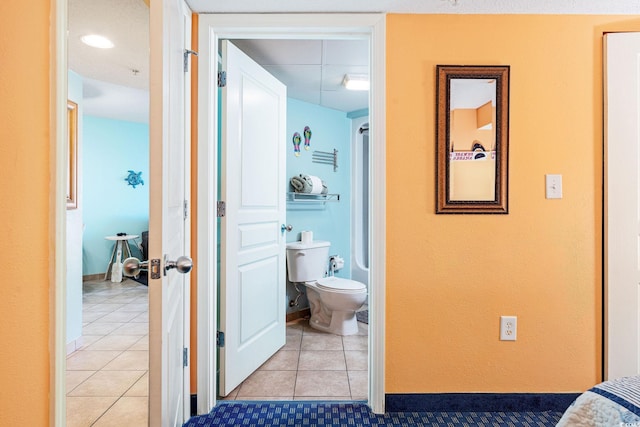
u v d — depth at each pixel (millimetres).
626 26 1710
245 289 2057
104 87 3393
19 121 761
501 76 1712
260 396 1909
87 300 3732
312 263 3014
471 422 1677
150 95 1003
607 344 1721
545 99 1726
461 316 1751
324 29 1738
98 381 2051
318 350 2514
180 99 1410
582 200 1733
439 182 1725
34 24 803
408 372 1756
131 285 4418
